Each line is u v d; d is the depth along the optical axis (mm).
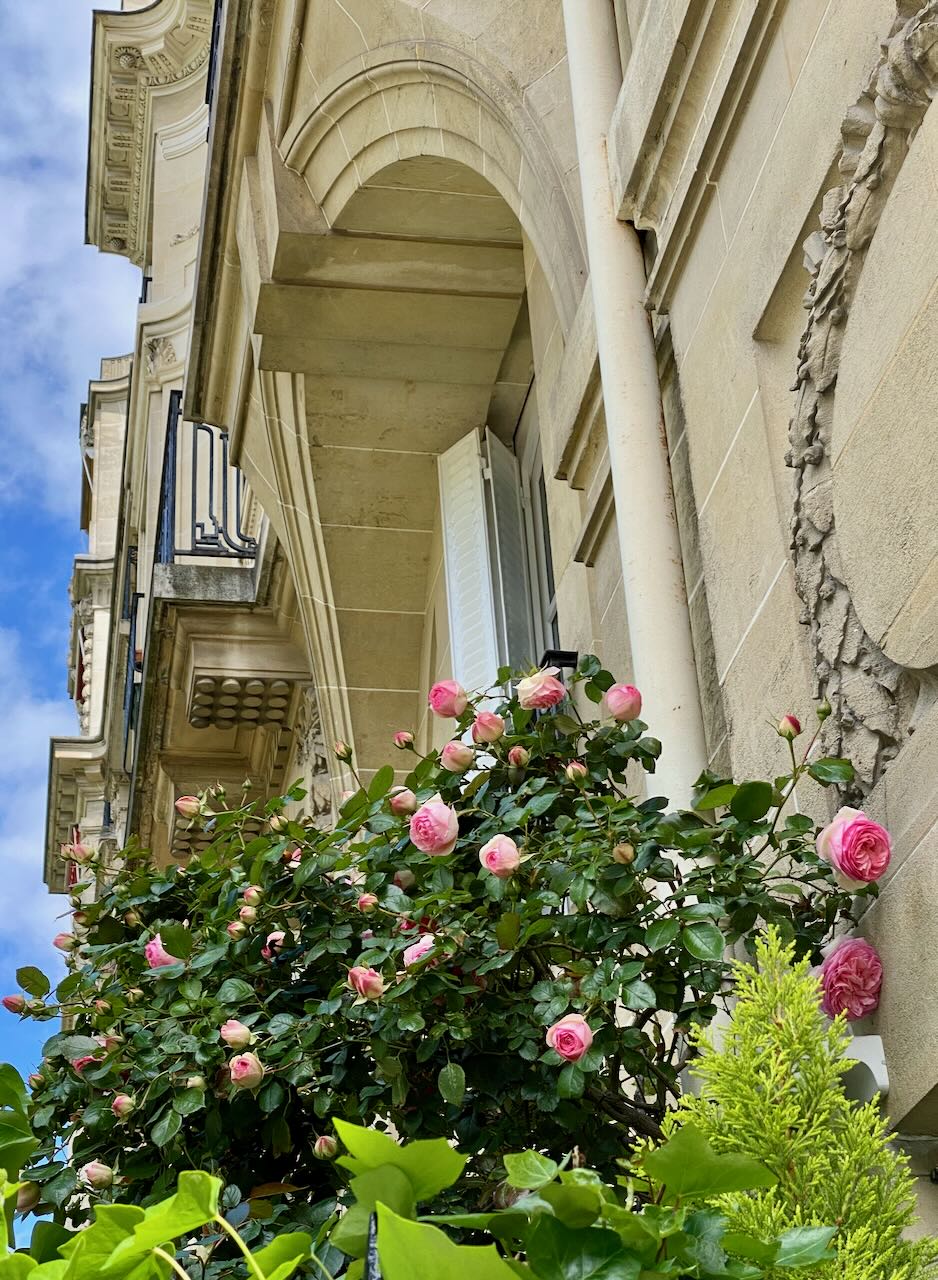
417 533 8023
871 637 2502
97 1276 1166
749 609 3172
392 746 8234
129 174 16516
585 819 2836
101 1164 2949
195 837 10859
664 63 3564
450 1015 2734
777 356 3113
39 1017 3363
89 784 20188
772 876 2674
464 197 6516
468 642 6996
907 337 2371
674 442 3912
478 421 7641
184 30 15055
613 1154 2797
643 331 3926
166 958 3145
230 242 7641
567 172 4703
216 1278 2605
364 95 6188
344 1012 2820
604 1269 1168
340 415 7574
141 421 13938
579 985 2684
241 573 9836
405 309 7141
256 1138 3094
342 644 8133
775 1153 1587
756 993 1748
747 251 3223
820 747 2789
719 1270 1234
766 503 3080
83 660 23391
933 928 2275
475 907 3020
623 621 4285
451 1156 1195
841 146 2723
